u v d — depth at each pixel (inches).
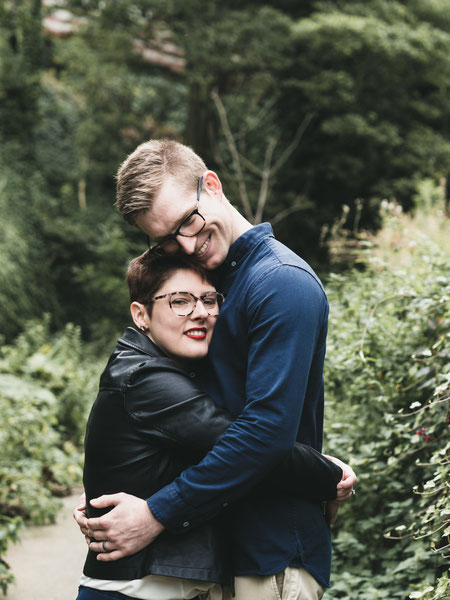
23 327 424.2
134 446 64.4
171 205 63.7
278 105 529.7
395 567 108.1
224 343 66.3
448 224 226.2
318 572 66.3
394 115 522.0
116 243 466.3
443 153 497.4
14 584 134.7
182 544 63.1
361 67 495.2
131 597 62.9
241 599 65.4
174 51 531.2
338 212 512.1
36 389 256.7
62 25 561.6
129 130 540.4
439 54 484.1
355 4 500.1
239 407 65.2
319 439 70.7
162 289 67.8
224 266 68.4
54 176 540.4
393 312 116.2
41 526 179.2
